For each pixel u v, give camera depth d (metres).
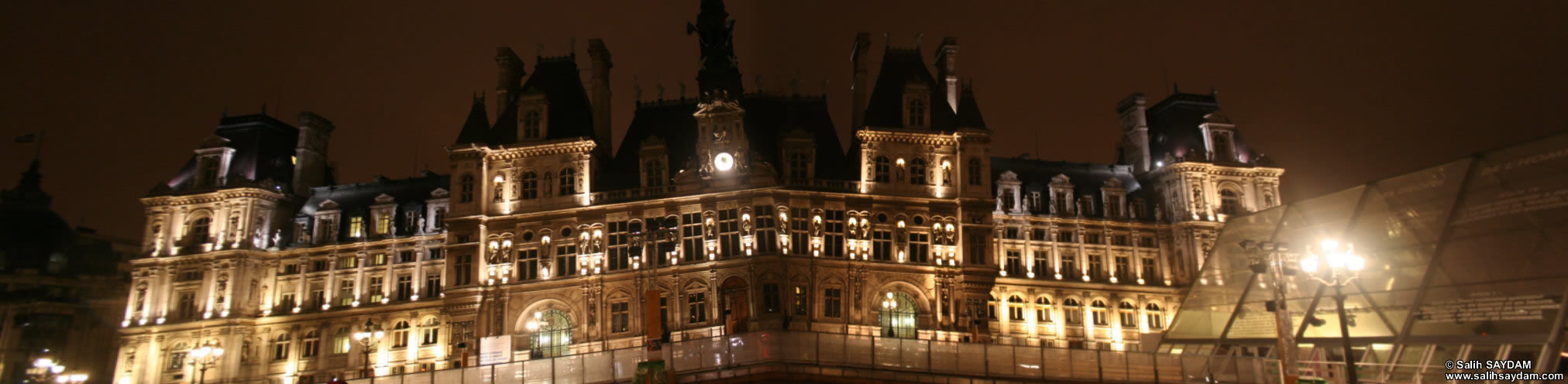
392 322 82.19
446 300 75.62
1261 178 85.94
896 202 76.06
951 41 86.94
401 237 84.25
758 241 72.44
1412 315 50.75
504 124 81.62
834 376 46.31
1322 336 54.72
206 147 87.56
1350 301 54.84
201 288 83.69
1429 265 52.22
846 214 74.69
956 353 48.25
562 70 83.88
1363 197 59.91
